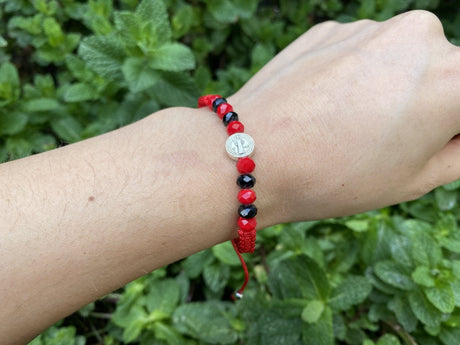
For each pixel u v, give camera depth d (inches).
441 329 6.6
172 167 4.9
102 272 4.4
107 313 8.1
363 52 5.9
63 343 7.0
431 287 6.4
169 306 7.5
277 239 8.2
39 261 4.1
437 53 5.5
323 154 5.4
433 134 5.3
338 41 6.6
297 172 5.4
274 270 7.4
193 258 8.0
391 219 8.2
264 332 6.8
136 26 7.6
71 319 7.6
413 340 6.8
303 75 6.0
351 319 7.3
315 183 5.4
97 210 4.4
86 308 7.5
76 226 4.3
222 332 7.1
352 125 5.4
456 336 6.4
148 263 4.7
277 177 5.4
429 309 6.5
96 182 4.6
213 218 5.0
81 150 4.9
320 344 6.3
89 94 9.0
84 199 4.4
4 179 4.4
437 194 8.2
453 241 7.3
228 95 9.4
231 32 11.5
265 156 5.3
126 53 8.1
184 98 8.5
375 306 7.2
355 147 5.3
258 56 9.9
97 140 5.1
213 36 11.1
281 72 6.3
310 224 8.0
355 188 5.5
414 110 5.3
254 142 5.4
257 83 6.5
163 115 5.7
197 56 10.7
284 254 7.7
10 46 11.0
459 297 6.3
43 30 10.3
